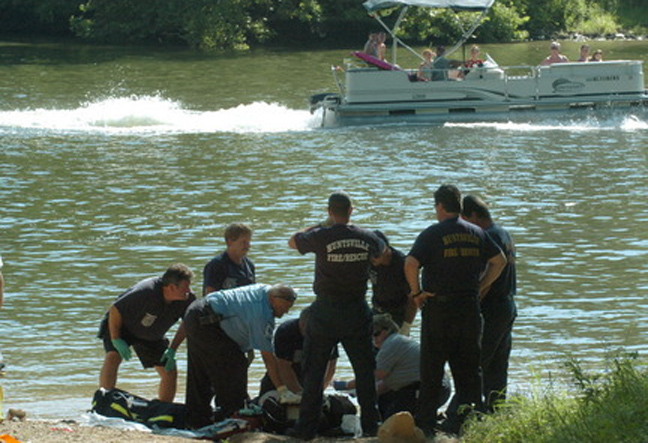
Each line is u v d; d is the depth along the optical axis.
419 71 62.94
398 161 52.97
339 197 18.41
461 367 18.61
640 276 32.94
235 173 50.34
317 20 129.75
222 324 19.33
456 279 18.20
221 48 121.75
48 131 62.84
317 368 18.58
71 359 25.48
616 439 15.21
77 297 30.91
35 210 42.75
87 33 129.62
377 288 21.95
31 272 33.62
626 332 27.42
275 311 19.64
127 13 129.62
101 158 54.47
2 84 84.50
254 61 105.88
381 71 62.84
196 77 91.12
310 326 18.58
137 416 19.64
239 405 19.81
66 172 50.69
